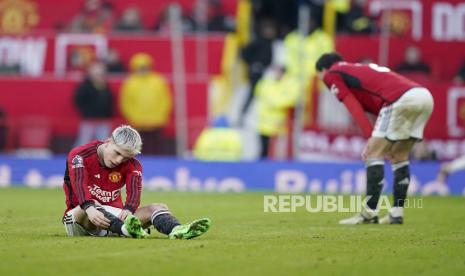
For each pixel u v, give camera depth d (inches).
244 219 1547.7
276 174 2758.4
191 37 3080.7
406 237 1185.4
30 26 3257.9
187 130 2832.2
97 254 902.4
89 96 2851.9
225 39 3070.9
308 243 1076.5
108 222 1037.8
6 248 955.3
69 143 2839.6
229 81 2994.6
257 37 3014.3
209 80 2945.4
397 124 1446.9
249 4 3058.6
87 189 1042.7
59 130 2839.6
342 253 969.5
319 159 2810.0
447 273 826.8
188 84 2906.0
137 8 3245.6
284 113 2878.9
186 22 3171.8
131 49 3080.7
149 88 2871.6
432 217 1657.2
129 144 1023.6
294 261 886.4
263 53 2989.7
